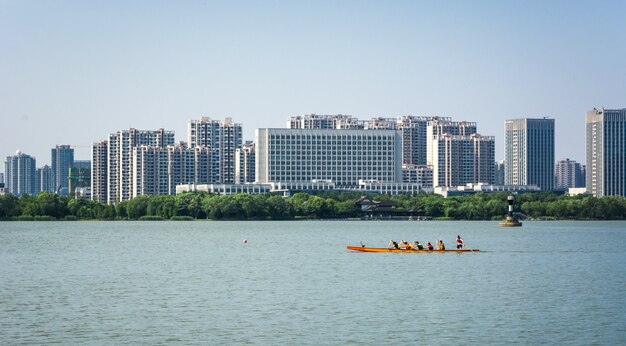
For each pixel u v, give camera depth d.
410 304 148.00
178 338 121.25
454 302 150.25
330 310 142.00
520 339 120.56
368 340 120.00
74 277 189.38
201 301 151.75
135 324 130.50
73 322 132.12
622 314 138.25
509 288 168.12
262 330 126.19
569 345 117.50
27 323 131.38
